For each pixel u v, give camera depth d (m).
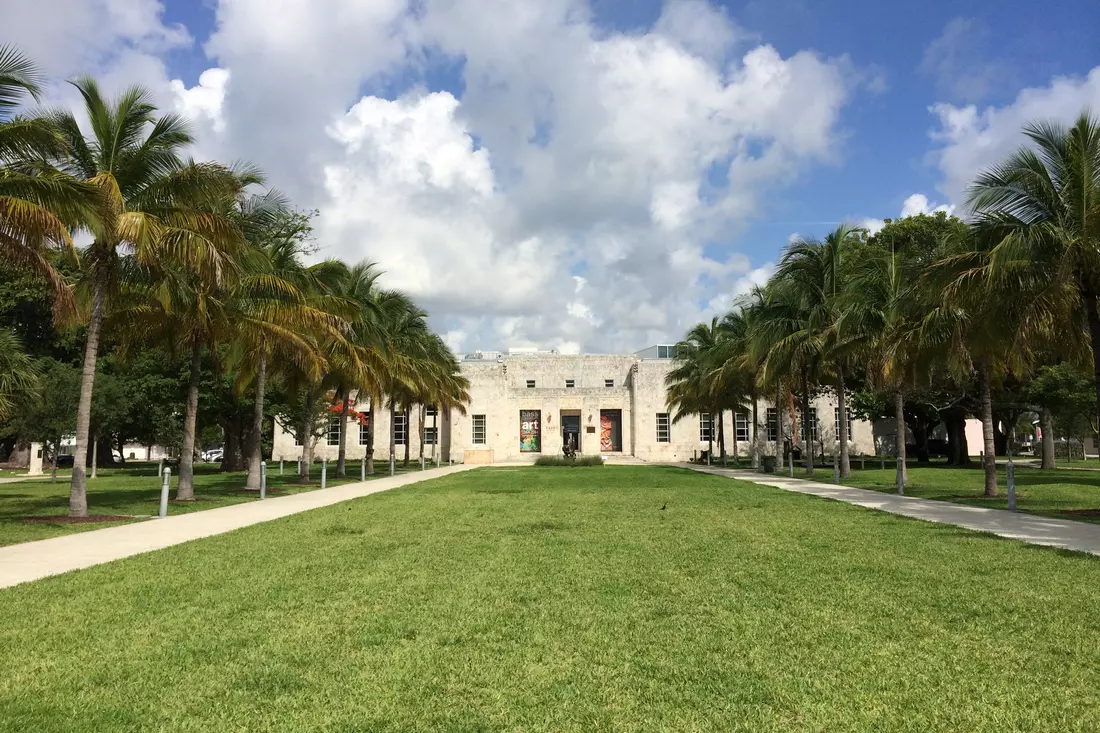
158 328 23.16
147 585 9.08
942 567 9.99
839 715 4.80
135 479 37.84
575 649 6.25
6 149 14.14
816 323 31.16
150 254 17.19
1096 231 16.14
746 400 51.78
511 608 7.70
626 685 5.37
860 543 12.35
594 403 68.44
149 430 46.34
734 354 40.97
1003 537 13.08
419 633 6.78
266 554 11.58
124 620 7.33
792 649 6.21
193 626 7.09
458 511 18.48
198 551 12.02
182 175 17.61
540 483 30.84
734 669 5.70
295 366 31.17
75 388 36.72
